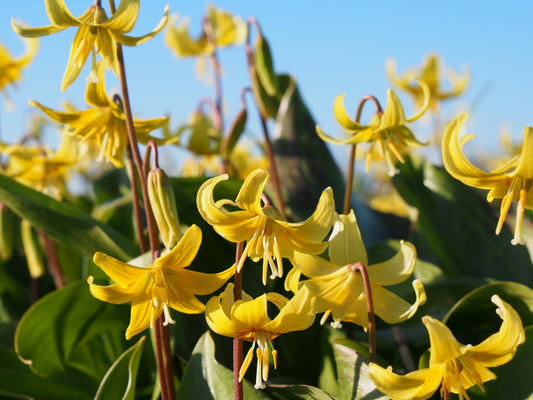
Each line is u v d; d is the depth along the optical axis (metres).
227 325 0.59
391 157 0.72
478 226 0.84
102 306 0.74
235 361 0.61
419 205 0.84
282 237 0.61
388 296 0.62
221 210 0.60
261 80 0.87
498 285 0.67
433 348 0.57
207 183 0.59
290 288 0.62
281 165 0.93
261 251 0.61
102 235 0.74
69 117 0.69
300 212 0.88
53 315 0.72
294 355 0.71
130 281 0.60
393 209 1.45
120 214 0.90
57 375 0.74
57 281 0.92
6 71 0.99
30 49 1.00
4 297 1.00
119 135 0.71
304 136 0.93
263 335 0.60
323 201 0.60
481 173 0.61
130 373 0.66
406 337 0.74
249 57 0.89
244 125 0.91
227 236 0.61
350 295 0.62
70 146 0.88
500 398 0.64
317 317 0.70
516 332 0.58
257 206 0.60
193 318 0.73
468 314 0.69
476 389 0.64
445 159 0.61
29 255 0.89
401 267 0.62
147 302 0.61
